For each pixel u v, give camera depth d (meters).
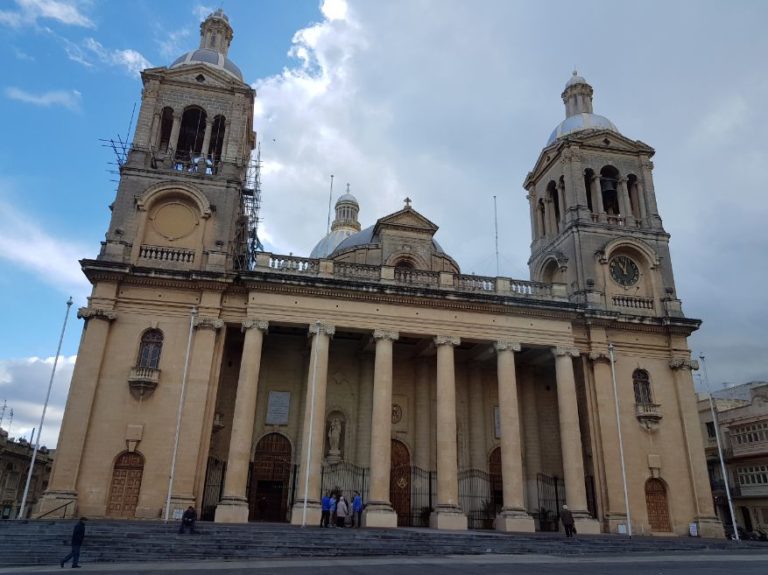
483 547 22.62
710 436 54.81
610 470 33.09
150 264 32.06
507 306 34.12
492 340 33.75
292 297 32.06
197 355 30.34
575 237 38.50
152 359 30.41
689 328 36.84
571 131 42.91
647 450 34.31
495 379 38.66
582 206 39.31
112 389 29.28
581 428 35.41
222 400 33.78
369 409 35.75
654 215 40.16
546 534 28.44
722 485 51.09
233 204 34.22
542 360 37.12
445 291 33.28
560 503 36.16
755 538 41.44
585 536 27.70
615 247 38.56
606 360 35.38
